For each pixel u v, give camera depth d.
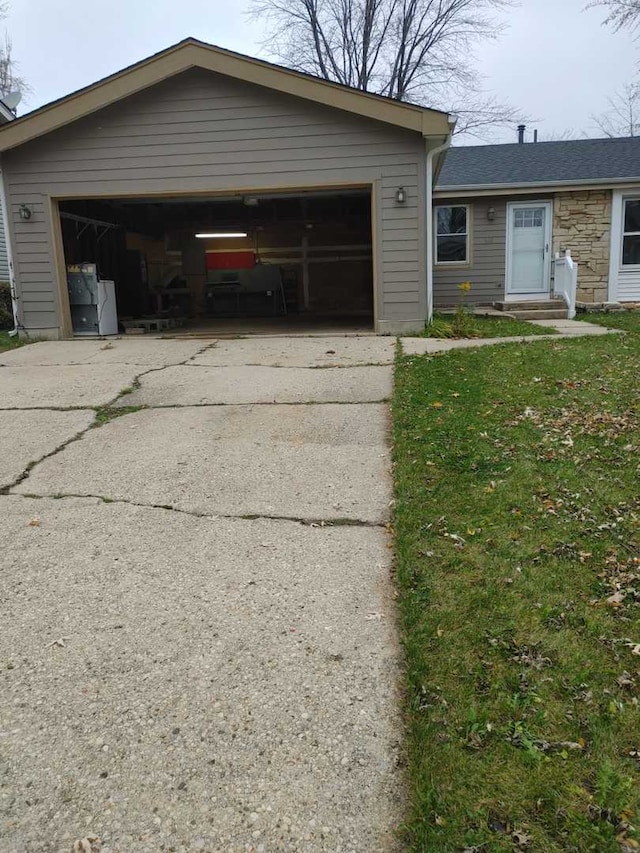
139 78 8.79
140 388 6.30
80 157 9.33
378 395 5.79
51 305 9.77
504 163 13.98
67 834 1.62
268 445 4.57
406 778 1.77
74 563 2.98
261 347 8.55
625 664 2.17
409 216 9.15
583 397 5.41
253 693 2.11
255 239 16.20
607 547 2.95
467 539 3.06
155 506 3.60
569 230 12.91
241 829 1.64
